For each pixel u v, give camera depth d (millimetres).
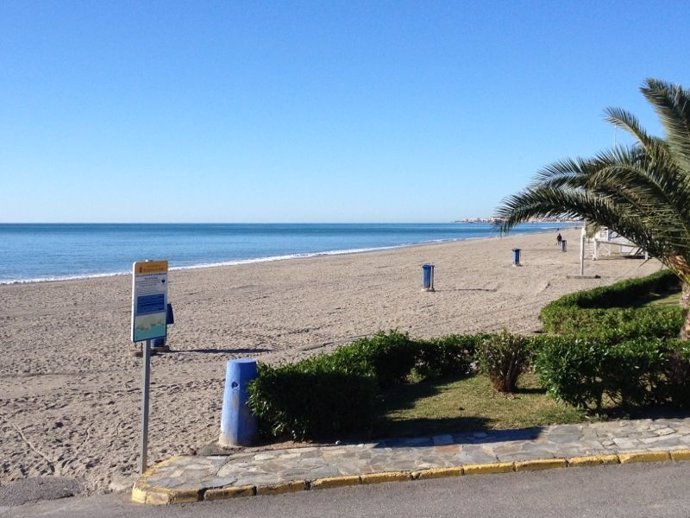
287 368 6996
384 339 9672
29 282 32969
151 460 6812
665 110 9664
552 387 7176
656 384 7207
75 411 9219
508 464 5770
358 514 5047
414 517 4934
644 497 5055
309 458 6219
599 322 13070
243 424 6801
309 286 29750
